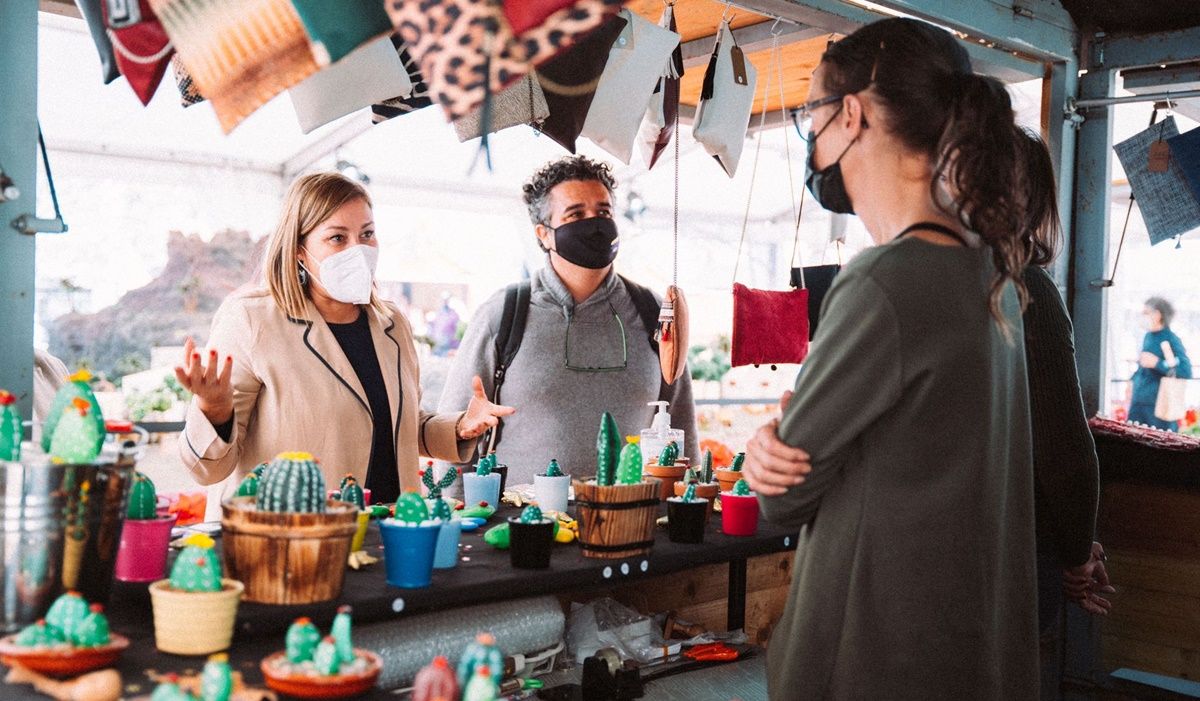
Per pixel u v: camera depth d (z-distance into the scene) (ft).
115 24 4.74
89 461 4.11
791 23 10.02
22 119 5.41
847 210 4.91
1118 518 10.62
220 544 5.58
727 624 7.55
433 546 4.83
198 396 6.25
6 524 3.91
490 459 7.26
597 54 7.42
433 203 20.76
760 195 24.81
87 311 18.81
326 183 7.70
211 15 4.44
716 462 18.08
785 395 4.73
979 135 4.26
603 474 5.63
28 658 3.52
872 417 4.17
